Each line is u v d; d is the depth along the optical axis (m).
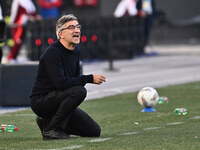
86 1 101.38
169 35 95.69
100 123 25.05
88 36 61.62
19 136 22.30
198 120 25.09
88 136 21.34
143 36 67.06
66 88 20.50
